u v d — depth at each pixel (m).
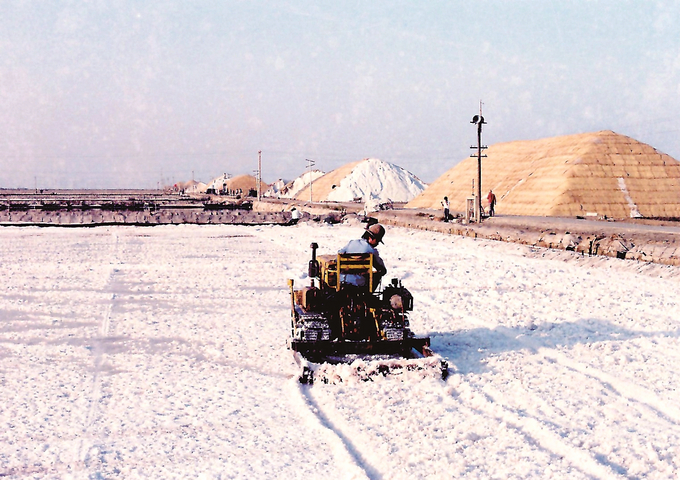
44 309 15.74
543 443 7.27
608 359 10.53
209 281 20.27
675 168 73.69
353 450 7.09
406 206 96.06
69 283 19.81
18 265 24.14
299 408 8.50
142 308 15.93
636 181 70.88
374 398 8.69
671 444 7.18
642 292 17.39
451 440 7.27
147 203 101.56
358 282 10.04
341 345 9.80
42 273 22.00
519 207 70.94
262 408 8.55
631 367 10.25
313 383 9.41
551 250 27.33
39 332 13.25
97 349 11.88
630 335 12.51
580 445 7.19
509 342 11.98
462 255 27.62
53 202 106.25
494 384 9.32
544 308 15.32
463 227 38.72
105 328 13.62
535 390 9.05
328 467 6.68
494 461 6.76
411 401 8.58
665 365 10.36
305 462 6.81
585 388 9.18
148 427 7.84
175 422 8.01
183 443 7.34
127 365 10.75
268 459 6.89
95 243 34.00
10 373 10.23
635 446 7.10
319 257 10.87
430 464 6.68
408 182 168.25
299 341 9.76
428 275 21.22
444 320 14.05
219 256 27.61
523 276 20.84
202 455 7.01
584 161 72.94
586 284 19.03
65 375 10.12
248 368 10.59
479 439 7.35
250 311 15.50
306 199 164.62
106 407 8.57
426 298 16.83
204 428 7.82
